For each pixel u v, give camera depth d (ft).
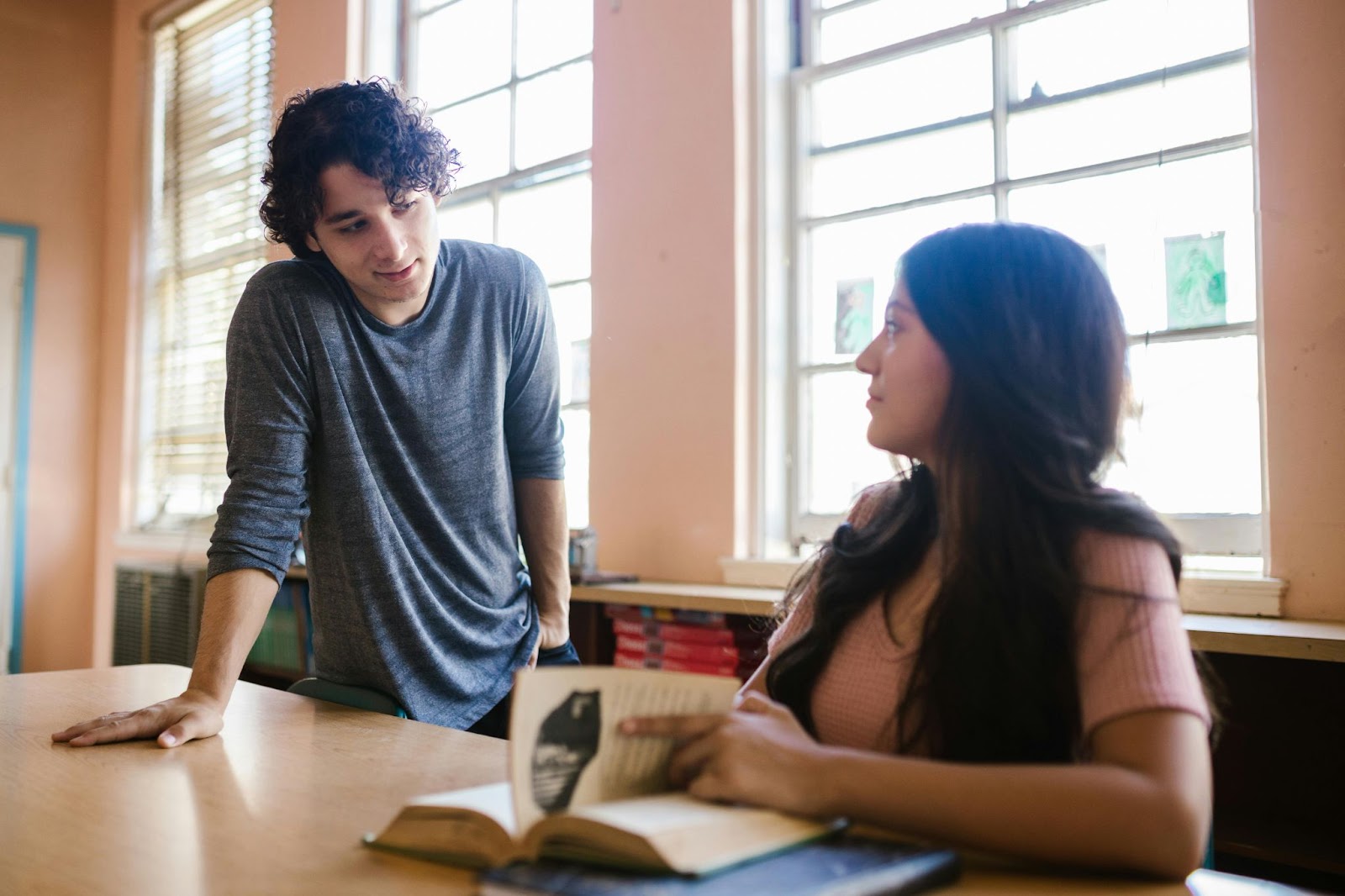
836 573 3.33
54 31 17.54
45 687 4.96
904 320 3.02
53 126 17.47
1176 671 2.36
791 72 10.03
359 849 2.57
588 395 11.23
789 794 2.40
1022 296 2.86
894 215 9.28
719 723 2.58
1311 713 6.70
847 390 9.55
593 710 2.43
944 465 2.93
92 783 3.23
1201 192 7.49
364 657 4.84
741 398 9.71
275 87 14.92
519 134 12.21
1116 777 2.22
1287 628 6.05
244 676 12.43
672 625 8.64
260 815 2.87
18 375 16.94
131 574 14.88
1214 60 7.46
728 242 9.76
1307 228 6.69
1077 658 2.55
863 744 3.05
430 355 4.99
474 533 5.17
